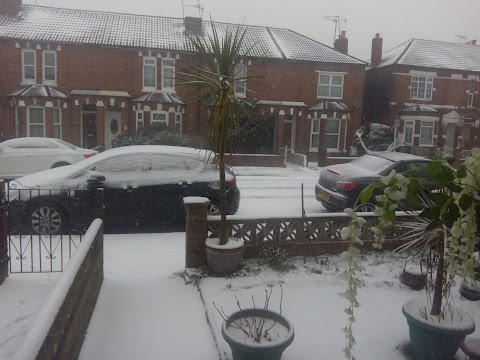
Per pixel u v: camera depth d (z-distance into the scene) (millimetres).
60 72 22906
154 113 23797
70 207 8117
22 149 14281
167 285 5891
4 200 5676
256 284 5871
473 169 2104
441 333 3965
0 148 14086
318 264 6598
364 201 2113
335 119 26609
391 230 7105
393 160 10070
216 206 8844
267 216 6668
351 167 10547
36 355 2336
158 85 24031
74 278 3660
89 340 4391
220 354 4191
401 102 28016
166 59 23891
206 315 5043
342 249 6973
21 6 24547
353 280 2197
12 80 22406
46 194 8055
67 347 3377
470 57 30047
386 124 28547
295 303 5426
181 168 8844
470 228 2123
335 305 5406
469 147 29344
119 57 23484
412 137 28000
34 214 8055
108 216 8398
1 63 22188
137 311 5098
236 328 4023
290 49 26359
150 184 8531
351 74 26703
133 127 23766
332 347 4426
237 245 6094
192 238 6211
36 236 8000
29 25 23016
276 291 5750
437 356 4074
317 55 26375
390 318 5121
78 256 4156
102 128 23172
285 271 6293
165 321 4887
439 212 2133
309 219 6789
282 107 24969
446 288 4215
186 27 25203
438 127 28219
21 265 5938
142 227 8586
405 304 4496
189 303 5371
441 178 2125
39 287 5488
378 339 4633
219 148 6164
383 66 28750
